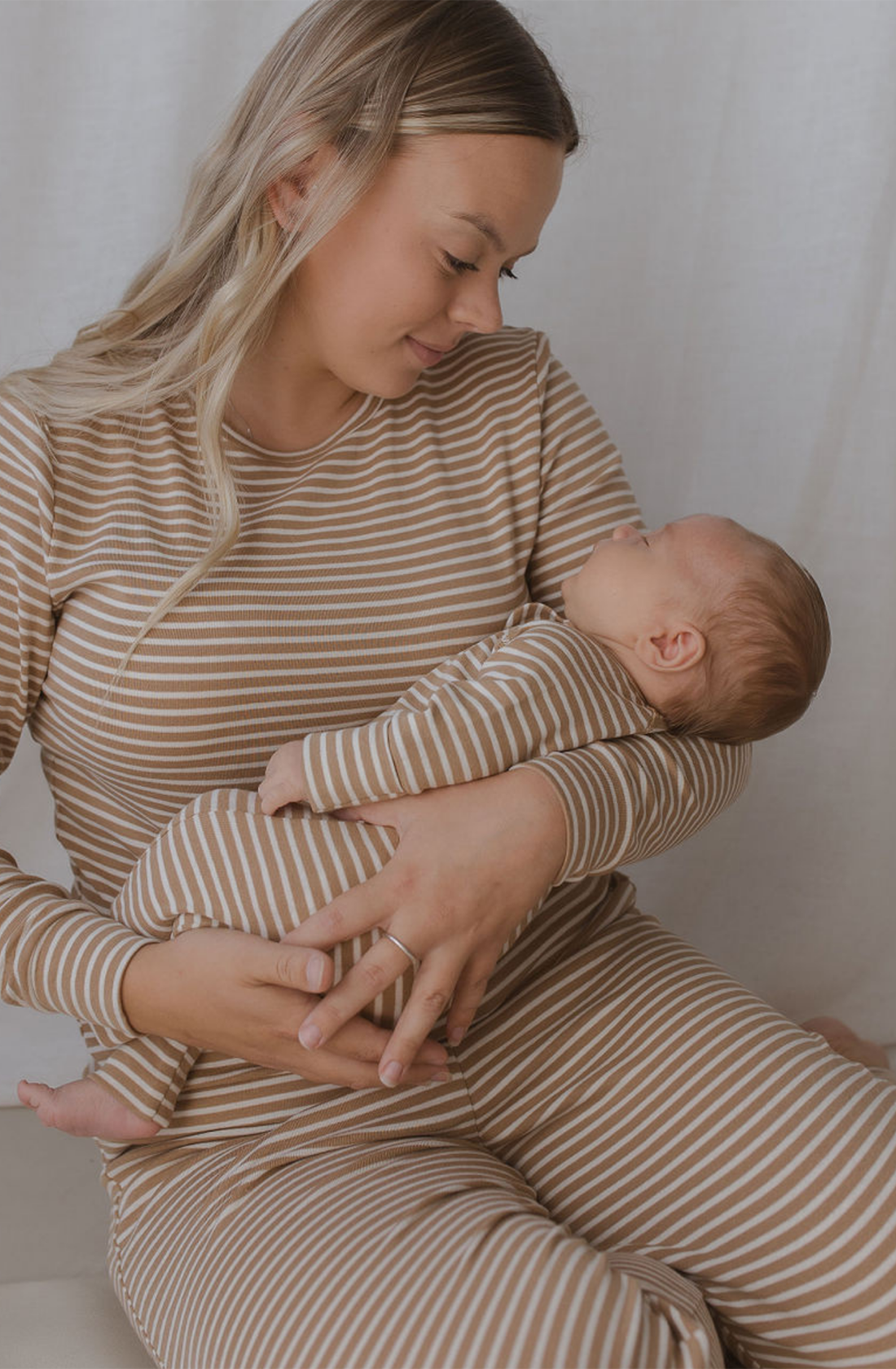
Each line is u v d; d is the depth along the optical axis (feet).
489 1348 2.73
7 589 3.69
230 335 3.82
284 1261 3.09
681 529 4.08
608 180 5.48
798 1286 3.26
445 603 3.97
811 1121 3.42
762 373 5.73
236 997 3.30
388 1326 2.83
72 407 3.80
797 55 5.49
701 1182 3.44
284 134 3.75
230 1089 3.59
